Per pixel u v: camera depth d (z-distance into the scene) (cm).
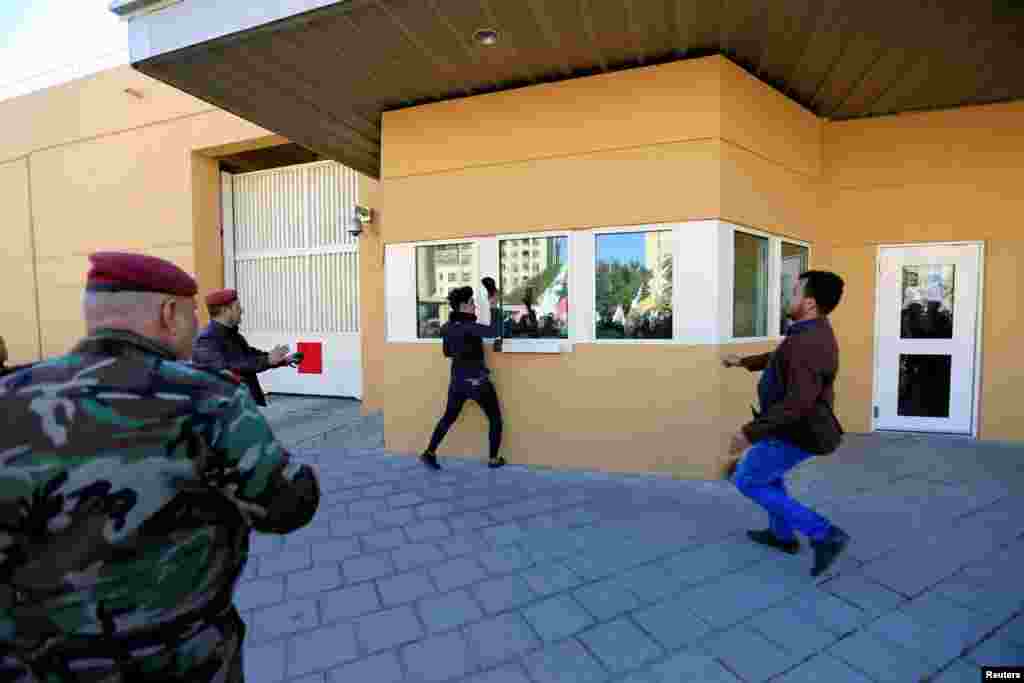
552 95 502
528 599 288
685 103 460
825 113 589
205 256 938
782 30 416
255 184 977
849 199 609
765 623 261
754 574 307
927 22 402
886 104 566
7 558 106
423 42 427
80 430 106
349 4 370
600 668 233
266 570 326
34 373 111
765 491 311
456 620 271
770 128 517
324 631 263
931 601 276
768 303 529
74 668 107
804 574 306
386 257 579
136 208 962
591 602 283
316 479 135
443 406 564
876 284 609
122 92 955
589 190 495
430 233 556
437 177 550
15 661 109
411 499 442
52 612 106
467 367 497
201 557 117
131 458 107
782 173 538
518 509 414
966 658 233
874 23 405
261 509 121
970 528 359
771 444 309
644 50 448
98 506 105
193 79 482
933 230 586
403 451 585
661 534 363
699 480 470
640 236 485
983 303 577
